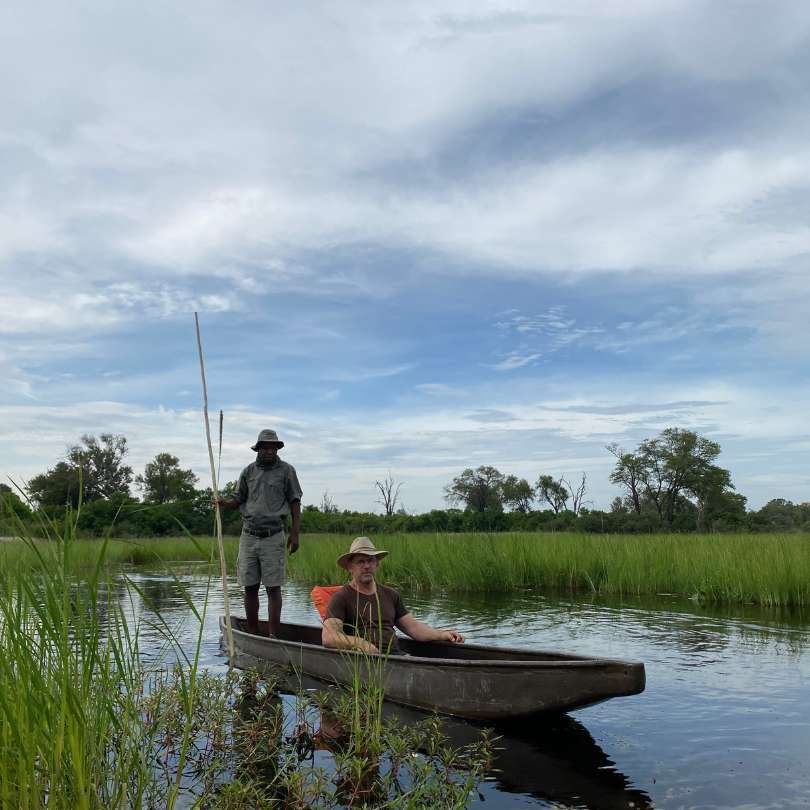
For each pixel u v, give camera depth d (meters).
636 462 93.69
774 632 9.02
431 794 3.77
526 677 5.05
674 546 15.13
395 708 5.66
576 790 3.95
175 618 10.74
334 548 17.08
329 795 3.73
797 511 88.12
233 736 4.71
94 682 3.30
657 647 8.00
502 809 3.69
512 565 15.02
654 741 4.81
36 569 3.21
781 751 4.57
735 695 5.96
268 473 8.43
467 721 5.31
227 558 22.75
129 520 40.50
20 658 3.00
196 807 3.53
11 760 3.00
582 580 14.81
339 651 6.09
